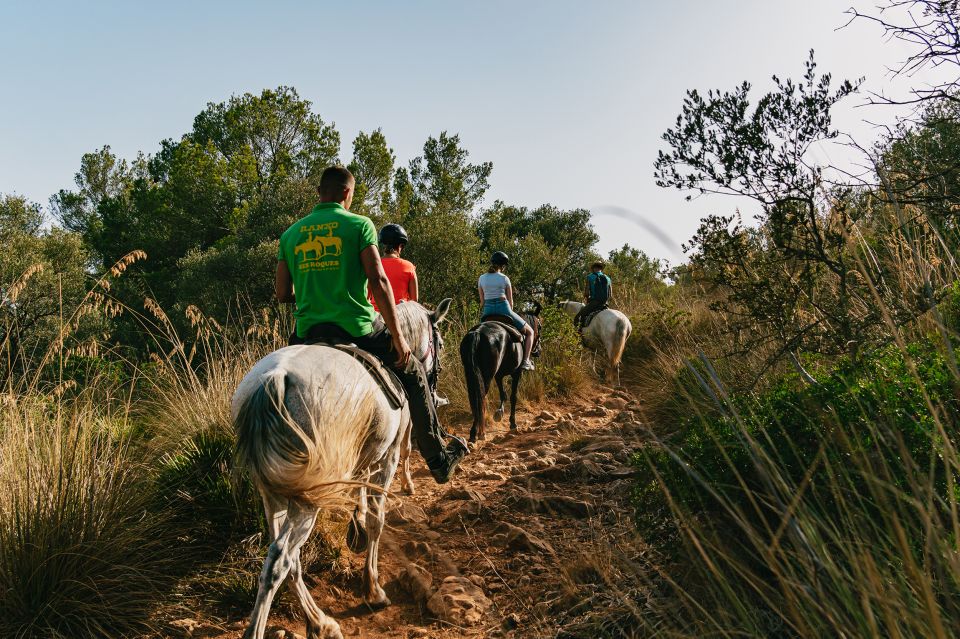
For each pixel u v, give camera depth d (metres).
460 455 4.23
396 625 3.68
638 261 25.23
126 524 3.94
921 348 3.63
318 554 4.32
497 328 7.92
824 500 2.92
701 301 11.32
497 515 5.10
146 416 6.39
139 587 3.69
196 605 3.79
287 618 3.75
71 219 35.84
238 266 17.69
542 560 4.23
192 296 18.02
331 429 2.83
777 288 4.62
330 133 26.23
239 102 25.86
